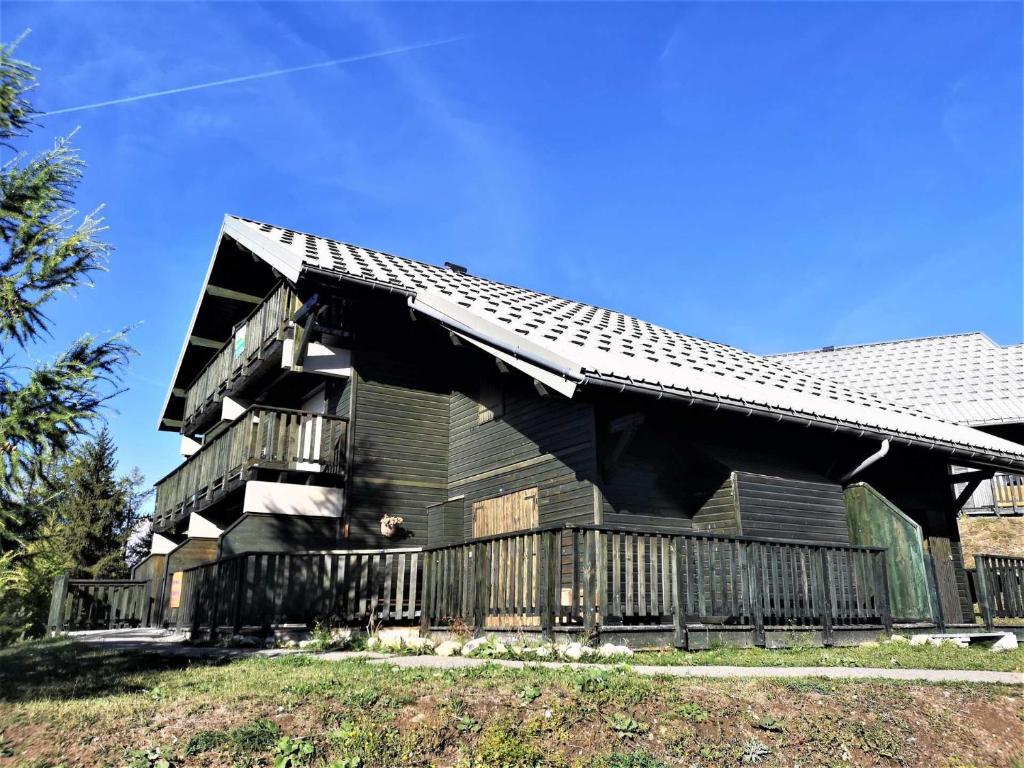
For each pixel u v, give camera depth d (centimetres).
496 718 549
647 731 553
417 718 546
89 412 852
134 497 3178
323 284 1334
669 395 991
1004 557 1251
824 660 821
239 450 1462
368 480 1427
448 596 963
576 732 542
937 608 1124
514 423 1312
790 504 1166
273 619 1070
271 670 728
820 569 992
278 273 1500
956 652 933
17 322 843
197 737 503
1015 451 1439
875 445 1266
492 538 898
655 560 876
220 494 1555
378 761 499
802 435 1266
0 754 485
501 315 1255
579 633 818
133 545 3128
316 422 1473
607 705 576
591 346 1136
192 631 1218
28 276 859
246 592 1082
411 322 1538
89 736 510
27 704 595
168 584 1703
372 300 1430
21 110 958
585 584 811
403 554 1110
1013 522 2606
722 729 566
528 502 1238
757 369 1473
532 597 835
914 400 2378
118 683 684
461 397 1503
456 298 1359
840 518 1227
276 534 1354
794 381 1470
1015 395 2230
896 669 783
